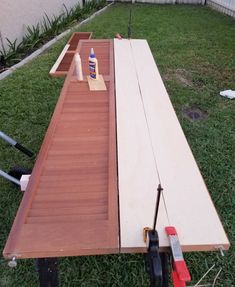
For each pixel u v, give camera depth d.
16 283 1.37
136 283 1.37
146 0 7.76
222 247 0.83
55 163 1.13
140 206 0.94
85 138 1.28
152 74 1.95
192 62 3.76
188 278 0.73
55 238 0.84
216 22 5.80
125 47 2.51
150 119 1.43
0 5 3.60
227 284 1.37
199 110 2.72
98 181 1.05
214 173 1.97
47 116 2.59
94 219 0.89
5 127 2.45
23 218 0.90
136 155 1.18
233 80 3.30
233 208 1.73
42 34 4.56
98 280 1.38
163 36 4.82
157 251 0.77
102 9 6.93
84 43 2.64
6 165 2.04
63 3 5.81
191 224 0.88
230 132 2.39
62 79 3.24
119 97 1.63
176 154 1.19
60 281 1.37
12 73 3.45
